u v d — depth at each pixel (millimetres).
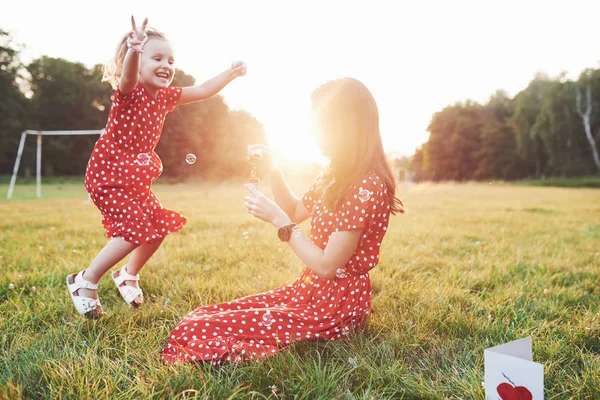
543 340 2131
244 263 3590
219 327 1891
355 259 2047
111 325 2250
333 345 2010
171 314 2428
